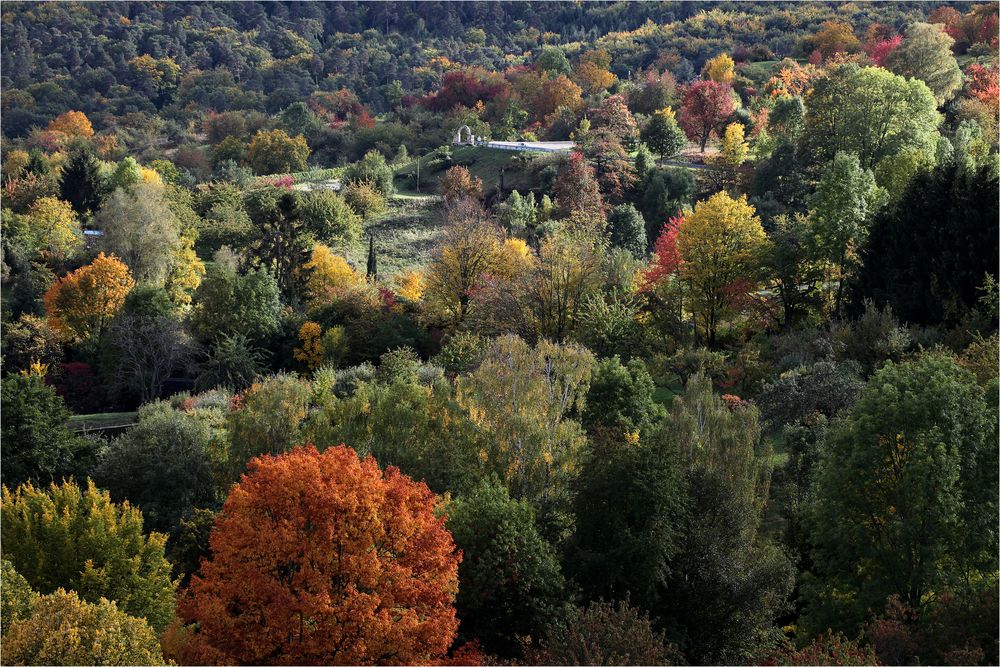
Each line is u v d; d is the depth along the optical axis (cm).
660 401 6125
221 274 8581
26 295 9862
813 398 4894
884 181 8700
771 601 3438
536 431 4181
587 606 3391
